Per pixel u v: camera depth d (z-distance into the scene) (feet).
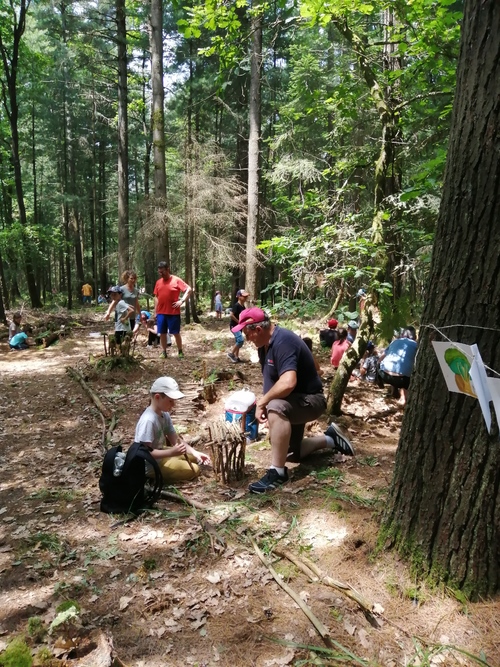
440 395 7.84
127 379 24.72
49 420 20.16
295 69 38.73
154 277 66.85
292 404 12.62
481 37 6.97
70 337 40.50
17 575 9.73
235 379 23.84
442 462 7.94
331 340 26.84
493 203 6.99
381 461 14.35
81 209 90.17
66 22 54.08
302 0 17.99
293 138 39.22
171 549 10.25
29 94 73.92
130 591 9.03
